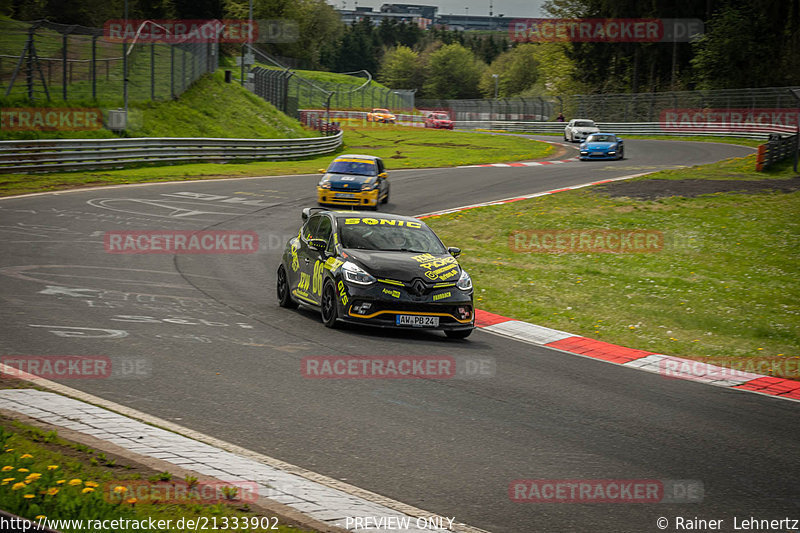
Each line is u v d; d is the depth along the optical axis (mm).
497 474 15859
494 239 55531
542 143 156875
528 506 14320
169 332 26797
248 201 70312
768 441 19391
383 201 71375
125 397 19203
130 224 54719
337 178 67250
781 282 43219
